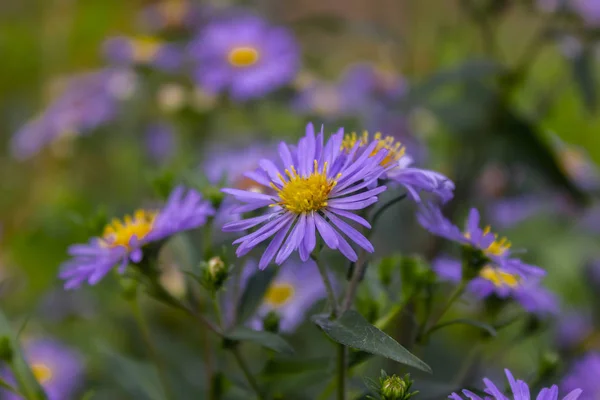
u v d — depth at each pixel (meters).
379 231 0.41
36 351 0.41
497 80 0.44
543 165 0.44
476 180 0.46
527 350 0.43
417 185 0.28
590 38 0.43
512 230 0.50
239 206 0.28
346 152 0.28
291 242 0.27
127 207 0.43
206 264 0.29
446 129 0.47
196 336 0.45
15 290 0.49
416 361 0.25
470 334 0.46
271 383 0.31
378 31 0.47
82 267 0.30
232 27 0.48
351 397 0.30
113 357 0.36
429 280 0.30
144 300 0.46
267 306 0.36
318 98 0.51
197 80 0.47
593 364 0.35
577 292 0.50
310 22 0.48
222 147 0.46
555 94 0.48
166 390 0.34
